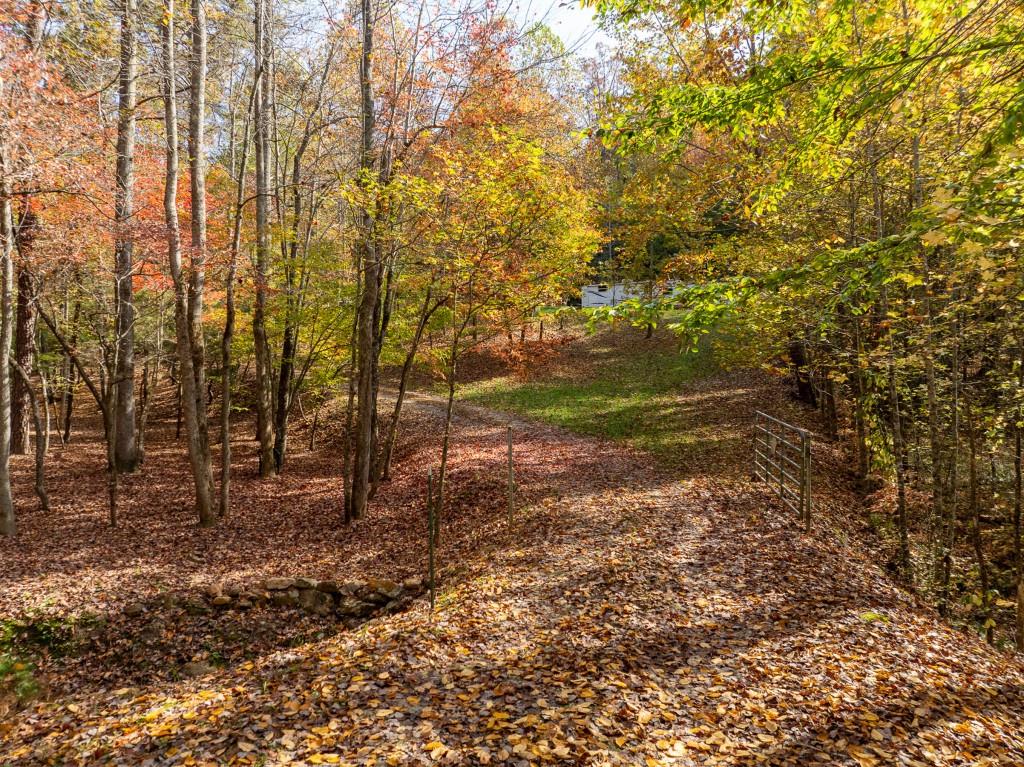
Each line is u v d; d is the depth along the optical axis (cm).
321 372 2136
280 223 1731
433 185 1065
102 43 1352
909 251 558
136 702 641
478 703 532
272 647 925
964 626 959
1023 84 451
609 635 668
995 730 495
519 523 1148
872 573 859
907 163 971
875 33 640
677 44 1306
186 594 1006
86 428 2592
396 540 1294
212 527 1351
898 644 642
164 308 1831
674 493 1247
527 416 2316
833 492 1358
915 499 1252
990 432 1066
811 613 713
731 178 1334
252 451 2230
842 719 504
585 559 902
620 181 2409
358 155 1588
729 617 707
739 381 2486
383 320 1673
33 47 1084
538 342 1648
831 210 1169
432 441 2033
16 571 1064
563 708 520
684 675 581
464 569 990
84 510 1425
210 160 2291
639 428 1984
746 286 643
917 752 461
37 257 1205
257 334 1773
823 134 623
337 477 1872
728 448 1645
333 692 561
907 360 1038
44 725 621
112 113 1388
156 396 3297
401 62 1316
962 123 820
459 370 3216
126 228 1188
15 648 870
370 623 837
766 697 539
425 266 1473
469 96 1253
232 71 1961
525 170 1048
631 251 2478
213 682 679
